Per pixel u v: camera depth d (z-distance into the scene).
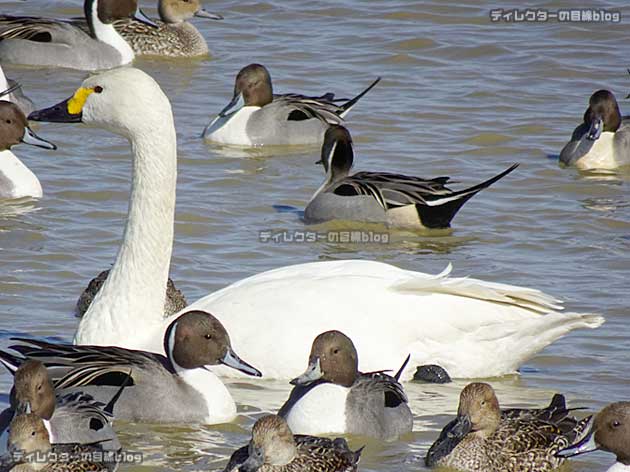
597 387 15.32
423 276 15.80
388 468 13.29
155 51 31.16
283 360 15.05
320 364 13.88
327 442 12.91
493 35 31.09
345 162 21.98
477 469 13.25
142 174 15.46
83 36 31.11
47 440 12.37
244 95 25.95
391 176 21.66
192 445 13.62
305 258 19.50
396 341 15.25
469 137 25.22
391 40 30.88
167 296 16.83
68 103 15.77
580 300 17.70
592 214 21.59
